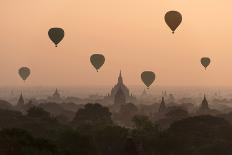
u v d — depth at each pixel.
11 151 145.88
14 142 150.38
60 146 179.25
